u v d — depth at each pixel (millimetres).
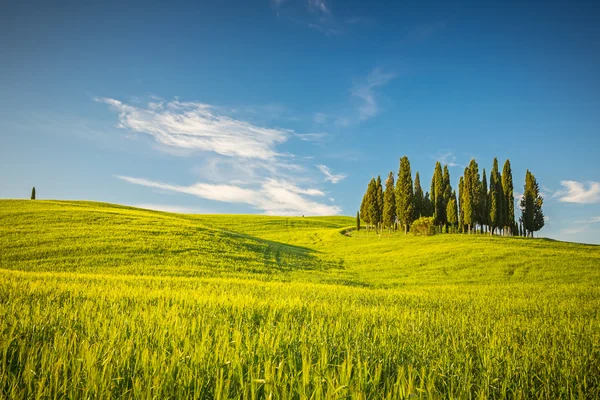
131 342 5695
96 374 4281
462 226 88062
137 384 4059
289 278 38312
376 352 6375
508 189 86500
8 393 3922
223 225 105125
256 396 4199
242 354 5324
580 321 12016
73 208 65250
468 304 17344
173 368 4660
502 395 4762
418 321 10008
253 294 17109
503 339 8234
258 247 57344
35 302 10039
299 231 102938
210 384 4531
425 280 41562
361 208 102250
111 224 53812
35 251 37469
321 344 6305
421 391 4293
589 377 5805
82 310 8609
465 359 6133
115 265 36031
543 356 6754
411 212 82500
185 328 6969
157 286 18906
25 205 65000
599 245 70438
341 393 4219
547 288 29656
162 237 49062
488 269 45406
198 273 35875
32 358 4625
